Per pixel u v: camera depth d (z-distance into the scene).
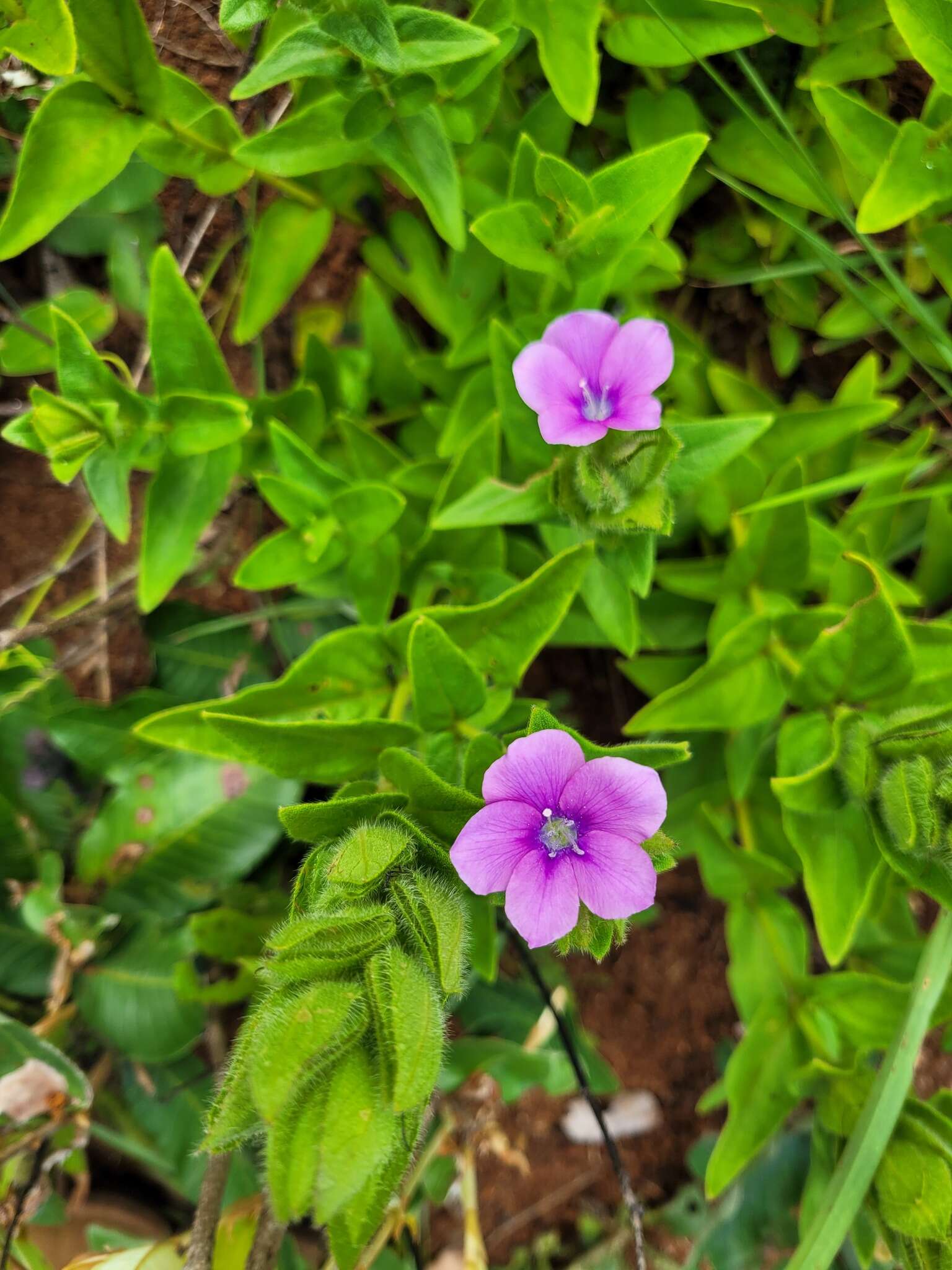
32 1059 0.23
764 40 0.23
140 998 0.24
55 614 0.27
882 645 0.18
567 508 0.19
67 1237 0.26
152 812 0.25
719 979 0.28
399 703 0.21
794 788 0.18
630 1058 0.29
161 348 0.20
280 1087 0.13
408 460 0.25
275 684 0.20
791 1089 0.21
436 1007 0.14
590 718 0.28
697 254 0.25
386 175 0.23
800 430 0.23
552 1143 0.29
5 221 0.18
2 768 0.26
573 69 0.19
